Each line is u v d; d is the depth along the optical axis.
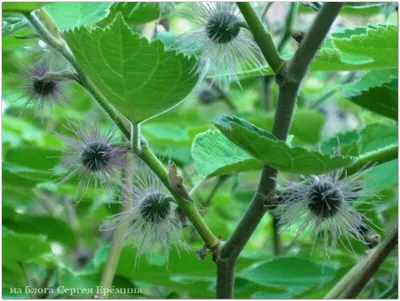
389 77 0.39
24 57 0.43
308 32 0.26
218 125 0.25
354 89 0.40
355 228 0.30
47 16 0.30
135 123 0.28
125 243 0.36
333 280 0.37
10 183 0.39
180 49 0.32
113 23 0.25
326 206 0.29
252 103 0.66
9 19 0.29
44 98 0.33
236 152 0.32
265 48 0.27
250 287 0.37
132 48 0.26
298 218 0.30
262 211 0.27
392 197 0.41
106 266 0.34
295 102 0.27
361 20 0.40
